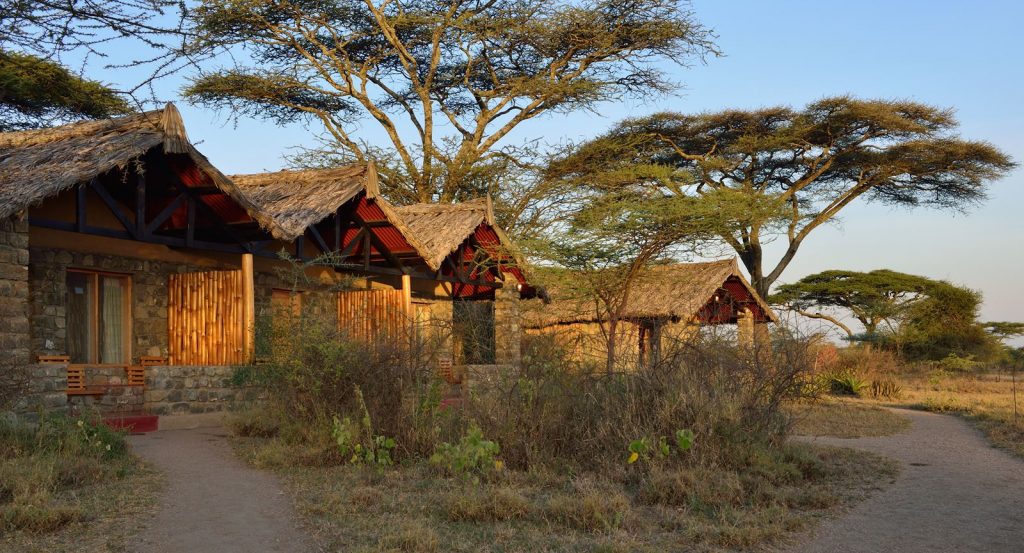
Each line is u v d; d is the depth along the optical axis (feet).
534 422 36.24
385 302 61.16
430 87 107.55
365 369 38.99
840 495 31.89
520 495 29.48
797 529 26.55
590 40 98.73
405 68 104.37
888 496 31.96
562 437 35.76
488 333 75.51
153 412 45.39
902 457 42.52
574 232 68.64
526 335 76.28
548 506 27.91
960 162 119.14
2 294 39.34
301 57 102.63
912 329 143.95
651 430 34.27
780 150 121.08
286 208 55.01
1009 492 32.91
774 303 147.23
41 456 31.22
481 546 24.02
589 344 59.36
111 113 64.80
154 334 53.11
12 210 38.68
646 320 70.13
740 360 40.16
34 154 45.91
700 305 84.43
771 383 39.40
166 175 48.14
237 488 30.86
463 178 100.01
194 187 48.85
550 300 78.33
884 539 25.66
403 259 65.36
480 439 32.50
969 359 128.98
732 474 31.71
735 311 95.40
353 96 103.30
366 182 58.08
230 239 55.88
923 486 34.04
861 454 42.04
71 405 46.11
